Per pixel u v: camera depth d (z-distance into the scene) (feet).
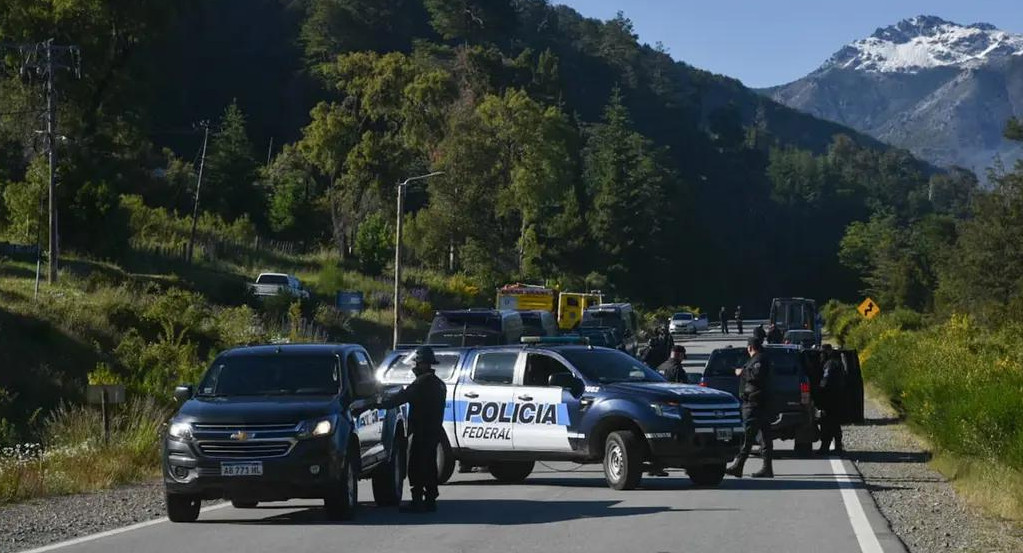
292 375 52.75
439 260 355.97
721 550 42.34
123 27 280.72
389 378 70.03
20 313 135.54
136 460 73.46
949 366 99.19
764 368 67.82
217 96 554.46
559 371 64.69
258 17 621.72
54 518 52.95
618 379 64.39
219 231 301.22
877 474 71.67
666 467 61.46
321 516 52.16
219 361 53.78
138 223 264.11
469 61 531.50
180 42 545.03
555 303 219.61
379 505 56.13
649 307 504.02
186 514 50.16
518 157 372.38
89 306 150.30
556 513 52.54
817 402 83.56
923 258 414.00
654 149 649.20
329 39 601.21
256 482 48.03
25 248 202.18
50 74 187.93
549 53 640.58
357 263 312.29
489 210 375.25
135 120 296.51
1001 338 133.28
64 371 126.41
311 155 337.11
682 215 592.60
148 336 150.61
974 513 54.08
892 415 117.70
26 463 67.67
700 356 219.41
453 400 66.64
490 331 123.65
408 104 382.83
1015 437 63.98
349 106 400.26
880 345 157.38
